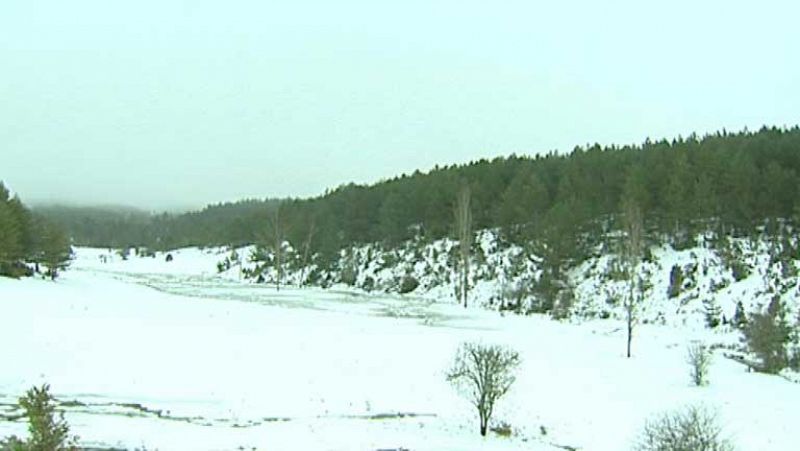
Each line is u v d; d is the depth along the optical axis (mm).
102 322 38812
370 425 23469
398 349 38062
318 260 98438
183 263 133250
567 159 95188
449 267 82188
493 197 91188
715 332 49781
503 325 52688
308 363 32938
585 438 24016
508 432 24016
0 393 24016
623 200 67062
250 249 127312
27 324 35000
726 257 60125
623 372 35719
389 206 95062
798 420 26906
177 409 24188
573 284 65750
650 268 63344
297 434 21469
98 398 24719
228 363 31609
